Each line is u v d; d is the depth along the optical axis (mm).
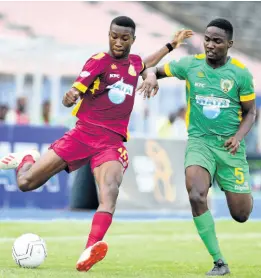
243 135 21562
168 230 36156
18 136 43875
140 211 44594
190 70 21984
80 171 45188
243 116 22094
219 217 43562
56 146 21391
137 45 63688
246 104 21859
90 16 65312
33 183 21625
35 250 21688
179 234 34625
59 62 62250
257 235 34906
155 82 21703
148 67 22703
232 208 22578
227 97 21688
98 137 21125
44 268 22062
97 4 66750
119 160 21062
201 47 65188
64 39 62938
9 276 18906
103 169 20734
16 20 62688
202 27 77062
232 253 28438
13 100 67938
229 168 22047
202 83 21781
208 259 26438
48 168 21297
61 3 65250
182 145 46188
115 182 20516
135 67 21484
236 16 81375
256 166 64938
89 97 21125
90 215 42438
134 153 45125
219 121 21734
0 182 44406
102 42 63625
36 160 22625
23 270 20562
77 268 19719
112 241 31688
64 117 59812
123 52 20875
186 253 28094
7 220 38469
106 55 20953
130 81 21250
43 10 64188
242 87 21672
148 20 67312
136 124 65562
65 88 67062
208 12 79438
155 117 66062
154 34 65562
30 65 61562
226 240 32875
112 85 20984
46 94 68438
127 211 44438
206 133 21906
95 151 21172
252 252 28781
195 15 77812
